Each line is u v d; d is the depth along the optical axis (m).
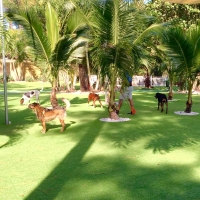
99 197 3.31
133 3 8.12
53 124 7.93
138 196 3.33
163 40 9.04
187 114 9.77
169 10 17.59
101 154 5.03
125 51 7.73
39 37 8.55
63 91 20.44
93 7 7.64
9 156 4.95
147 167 4.33
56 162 4.61
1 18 6.32
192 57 9.27
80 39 9.26
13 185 3.70
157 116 9.34
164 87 27.94
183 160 4.65
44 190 3.53
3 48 7.73
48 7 8.86
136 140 6.03
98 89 19.80
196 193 3.40
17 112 10.42
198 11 16.89
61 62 9.29
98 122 8.22
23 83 34.91
